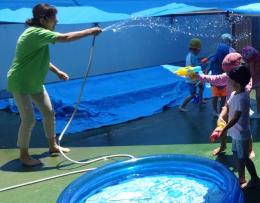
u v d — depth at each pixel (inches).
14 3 185.5
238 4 180.7
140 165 148.9
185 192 136.0
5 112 260.2
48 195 149.3
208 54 366.3
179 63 361.4
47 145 200.2
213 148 184.7
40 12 165.5
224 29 366.3
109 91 269.7
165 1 187.0
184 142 194.9
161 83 279.7
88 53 325.7
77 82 292.4
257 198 136.9
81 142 203.0
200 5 180.9
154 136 206.4
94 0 189.2
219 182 135.0
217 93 217.6
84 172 166.9
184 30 361.1
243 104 136.8
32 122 173.9
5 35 295.1
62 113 237.1
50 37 159.8
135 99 262.2
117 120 231.1
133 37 342.6
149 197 135.1
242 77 136.5
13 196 150.1
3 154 192.7
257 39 358.0
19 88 168.7
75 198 130.4
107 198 136.0
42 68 170.7
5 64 297.9
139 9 180.4
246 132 140.2
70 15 174.6
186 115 237.0
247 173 155.4
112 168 145.5
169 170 148.1
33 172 170.4
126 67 343.3
